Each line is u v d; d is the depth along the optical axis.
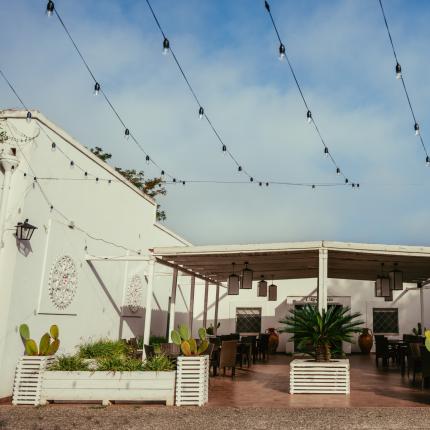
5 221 8.33
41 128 9.14
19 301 8.52
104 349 10.15
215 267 13.51
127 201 13.55
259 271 14.39
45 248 9.34
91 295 11.18
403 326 18.03
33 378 7.68
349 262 11.98
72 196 10.43
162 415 6.74
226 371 11.94
